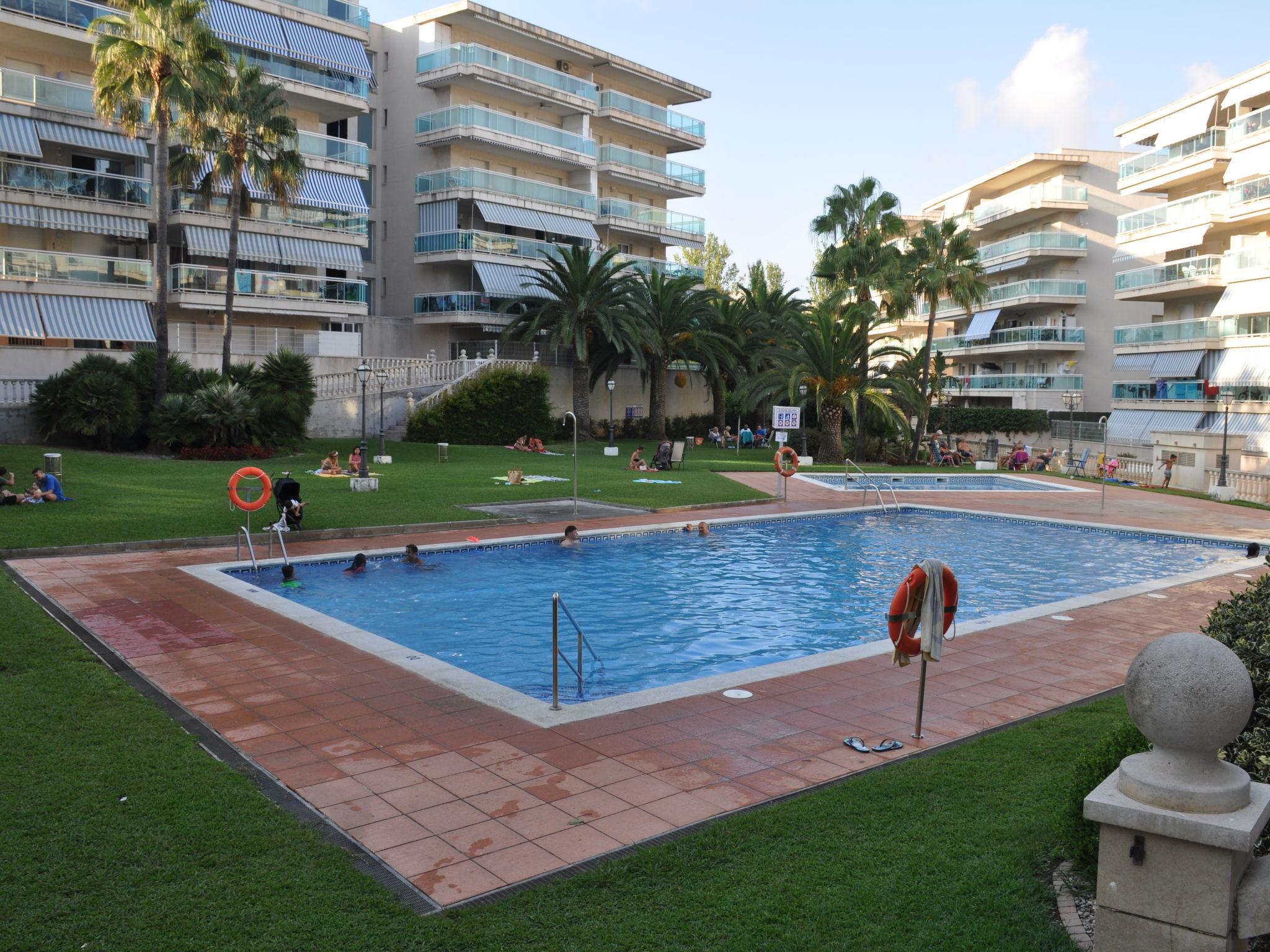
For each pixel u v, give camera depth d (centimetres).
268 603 1288
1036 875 543
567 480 2889
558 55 5403
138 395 3045
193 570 1485
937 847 576
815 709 890
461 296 4628
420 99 4966
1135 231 4619
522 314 4553
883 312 4862
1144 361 4566
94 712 812
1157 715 394
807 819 619
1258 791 409
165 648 1061
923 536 2238
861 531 2298
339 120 4909
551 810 648
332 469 2706
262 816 615
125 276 3512
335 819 629
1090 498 3112
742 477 3372
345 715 850
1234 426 3969
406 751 761
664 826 623
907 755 768
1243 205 3944
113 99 2889
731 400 4488
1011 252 5862
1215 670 387
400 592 1477
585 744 783
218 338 3862
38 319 3253
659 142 6175
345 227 4312
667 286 4697
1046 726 828
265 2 4044
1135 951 402
